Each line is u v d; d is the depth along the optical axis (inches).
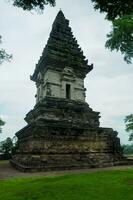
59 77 1167.6
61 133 960.3
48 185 465.4
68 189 424.2
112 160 1033.5
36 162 842.2
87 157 981.2
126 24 632.4
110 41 751.1
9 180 593.6
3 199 376.8
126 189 414.9
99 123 1162.6
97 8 424.5
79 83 1219.2
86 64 1269.7
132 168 841.5
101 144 1066.7
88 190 412.8
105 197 360.8
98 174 614.5
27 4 428.8
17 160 1083.9
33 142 874.8
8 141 2114.9
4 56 834.8
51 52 1156.5
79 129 1018.1
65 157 922.1
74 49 1278.3
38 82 1280.8
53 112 1039.6
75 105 1133.7
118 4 404.2
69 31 1342.3
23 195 395.2
